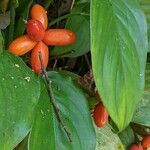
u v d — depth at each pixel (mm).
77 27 304
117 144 320
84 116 266
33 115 217
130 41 248
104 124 296
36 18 257
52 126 248
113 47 240
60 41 254
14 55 240
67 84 273
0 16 285
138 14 254
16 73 227
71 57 323
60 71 304
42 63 249
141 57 251
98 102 290
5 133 205
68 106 265
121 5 250
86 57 329
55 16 327
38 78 247
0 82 218
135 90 247
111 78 238
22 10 288
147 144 336
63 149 249
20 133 210
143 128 344
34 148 234
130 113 247
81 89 277
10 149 206
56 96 265
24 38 248
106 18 239
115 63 240
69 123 260
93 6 234
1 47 245
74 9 309
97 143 314
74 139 257
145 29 255
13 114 210
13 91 218
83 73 345
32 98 220
